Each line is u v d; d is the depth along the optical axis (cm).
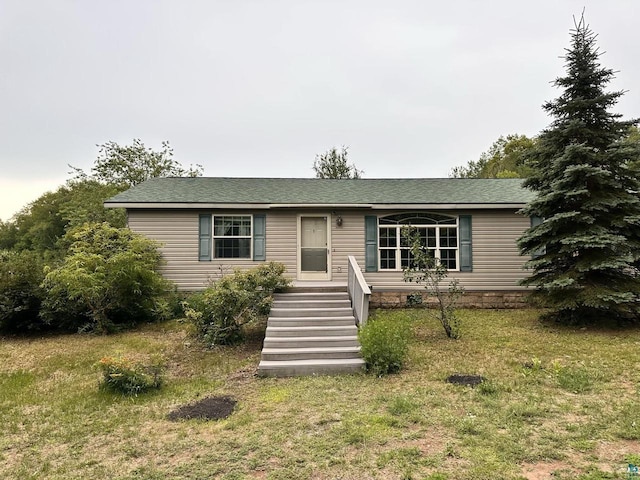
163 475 338
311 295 936
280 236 1198
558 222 920
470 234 1216
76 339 918
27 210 3634
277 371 630
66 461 371
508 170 3403
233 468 347
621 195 898
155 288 1051
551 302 945
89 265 929
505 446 369
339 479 324
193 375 638
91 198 2433
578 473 321
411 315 1027
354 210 1211
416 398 504
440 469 333
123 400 529
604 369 605
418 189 1354
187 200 1153
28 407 514
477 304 1184
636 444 370
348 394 533
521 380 559
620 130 941
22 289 976
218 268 1179
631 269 959
